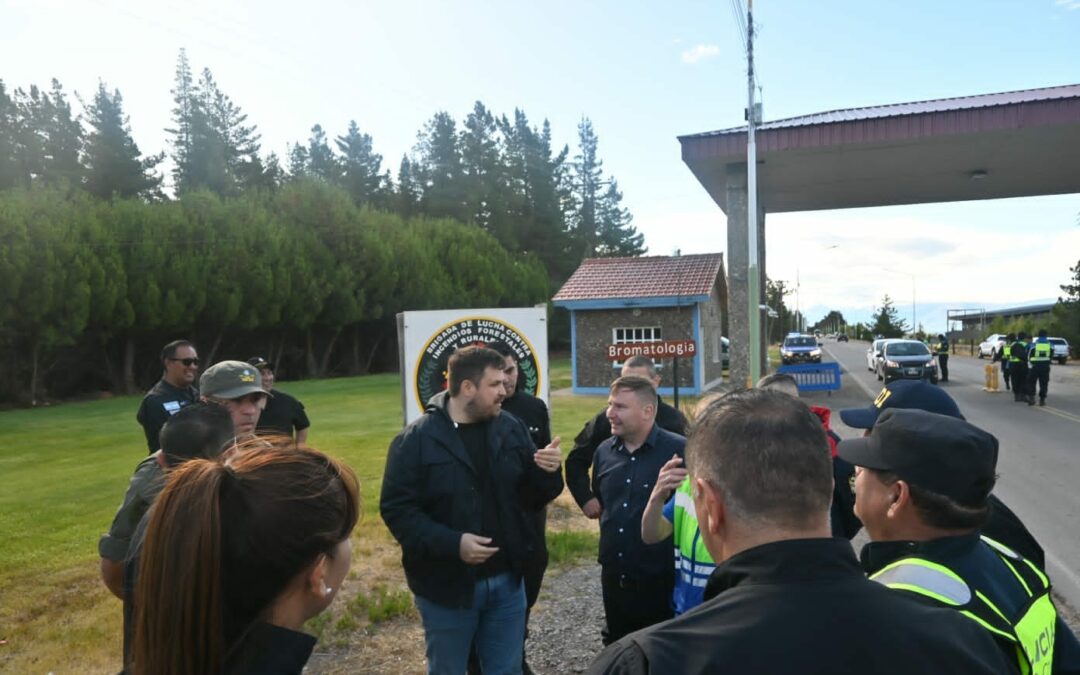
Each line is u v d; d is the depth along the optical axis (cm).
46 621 500
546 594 529
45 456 1323
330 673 407
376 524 723
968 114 1627
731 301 1959
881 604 117
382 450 1213
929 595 148
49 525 785
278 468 128
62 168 4675
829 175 2091
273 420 548
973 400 1922
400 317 686
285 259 3484
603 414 445
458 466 315
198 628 116
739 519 129
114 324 2941
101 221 3012
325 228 3812
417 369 686
